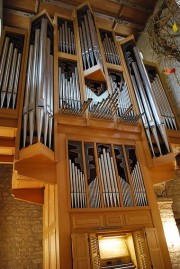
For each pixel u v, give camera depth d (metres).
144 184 6.12
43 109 5.61
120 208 5.46
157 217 5.71
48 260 5.65
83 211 5.12
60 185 5.27
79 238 4.77
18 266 8.63
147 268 5.03
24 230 9.28
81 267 4.48
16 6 10.37
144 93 7.92
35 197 7.14
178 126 7.75
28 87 6.17
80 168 5.74
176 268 6.97
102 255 5.68
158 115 7.26
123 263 5.62
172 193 9.95
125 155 6.40
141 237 5.34
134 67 8.69
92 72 7.25
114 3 10.96
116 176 5.91
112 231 5.16
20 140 5.41
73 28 9.07
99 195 5.47
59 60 7.59
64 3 10.63
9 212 9.43
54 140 5.70
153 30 9.18
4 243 8.83
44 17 8.21
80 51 8.06
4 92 5.99
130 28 11.87
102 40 9.38
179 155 7.94
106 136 6.45
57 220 4.96
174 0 8.34
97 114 6.52
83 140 6.14
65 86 6.91
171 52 8.45
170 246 7.27
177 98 8.92
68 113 6.25
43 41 7.29
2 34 7.36
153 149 6.76
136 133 6.97
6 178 10.06
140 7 11.17
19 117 5.60
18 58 6.98
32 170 5.31
